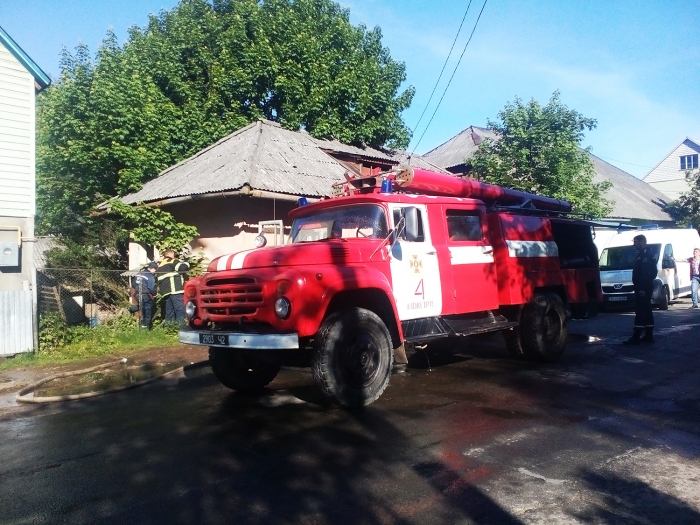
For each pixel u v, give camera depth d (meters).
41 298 11.47
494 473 4.50
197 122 17.89
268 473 4.58
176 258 12.38
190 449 5.20
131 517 3.88
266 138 15.74
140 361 9.54
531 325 8.76
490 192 9.04
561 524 3.68
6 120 10.55
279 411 6.39
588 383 7.50
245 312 6.11
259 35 19.14
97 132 15.53
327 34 21.08
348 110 20.27
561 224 10.01
